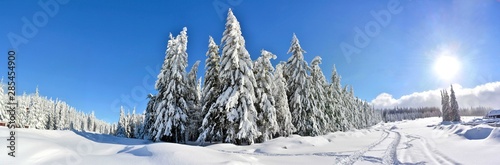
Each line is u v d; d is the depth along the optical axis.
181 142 26.25
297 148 19.72
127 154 12.36
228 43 23.86
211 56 26.53
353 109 64.88
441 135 28.53
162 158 11.16
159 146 12.56
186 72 28.11
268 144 20.92
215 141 24.33
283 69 34.88
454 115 81.44
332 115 38.72
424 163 12.01
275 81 29.11
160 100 28.28
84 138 20.30
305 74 31.84
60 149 11.91
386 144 22.12
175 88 26.31
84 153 14.14
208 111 23.75
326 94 39.12
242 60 23.53
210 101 25.17
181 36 27.95
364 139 28.20
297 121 30.64
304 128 30.27
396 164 12.38
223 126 23.11
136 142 23.83
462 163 11.12
